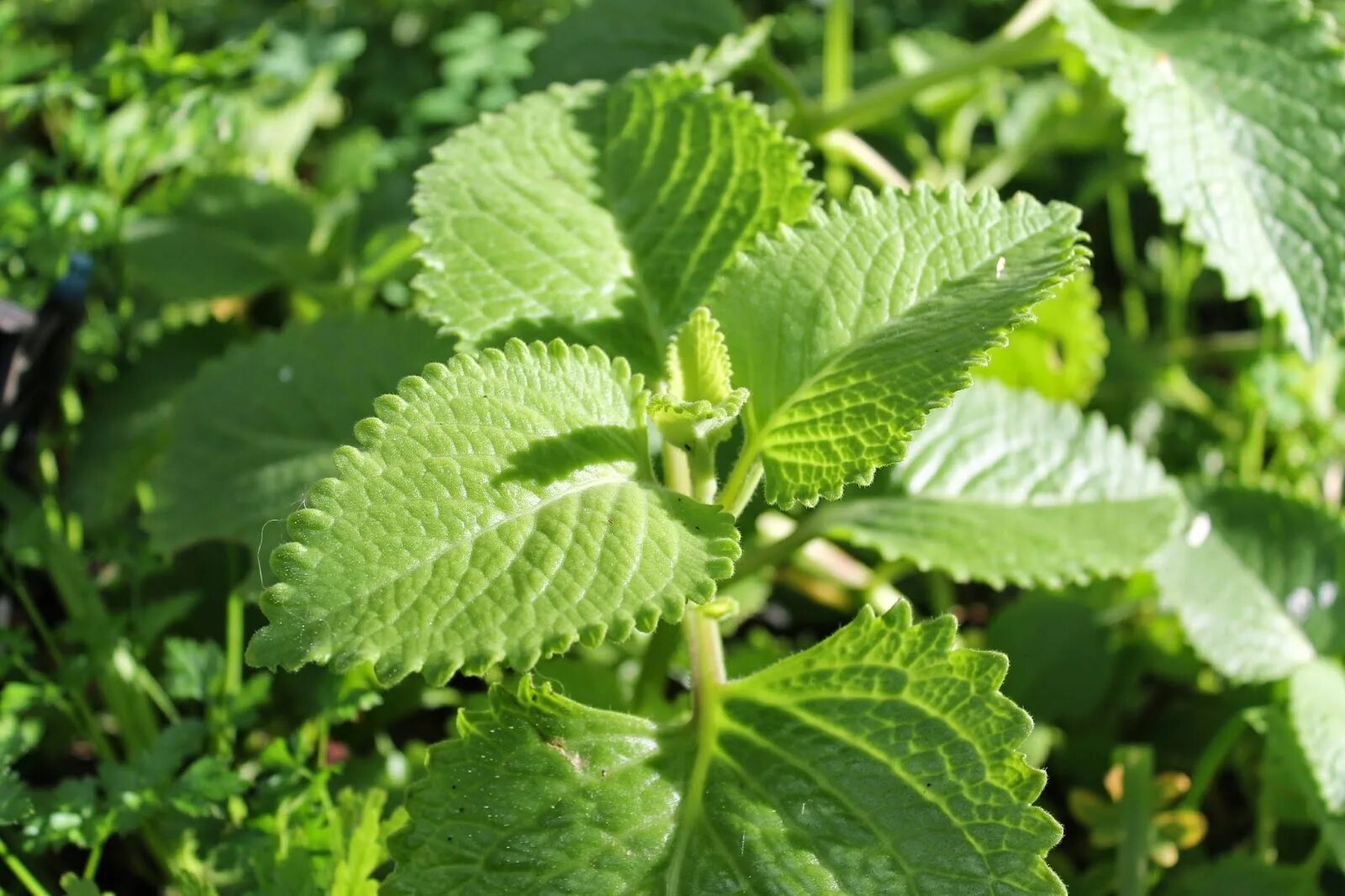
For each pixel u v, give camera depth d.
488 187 0.56
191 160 0.71
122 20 0.85
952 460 0.60
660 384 0.55
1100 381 0.72
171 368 0.66
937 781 0.49
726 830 0.49
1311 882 0.58
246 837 0.53
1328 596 0.62
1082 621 0.63
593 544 0.48
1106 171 0.78
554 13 0.84
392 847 0.49
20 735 0.54
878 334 0.52
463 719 0.50
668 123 0.57
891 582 0.69
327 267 0.68
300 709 0.60
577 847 0.49
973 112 0.79
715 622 0.52
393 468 0.48
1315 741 0.58
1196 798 0.61
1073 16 0.60
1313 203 0.60
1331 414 0.71
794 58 0.93
